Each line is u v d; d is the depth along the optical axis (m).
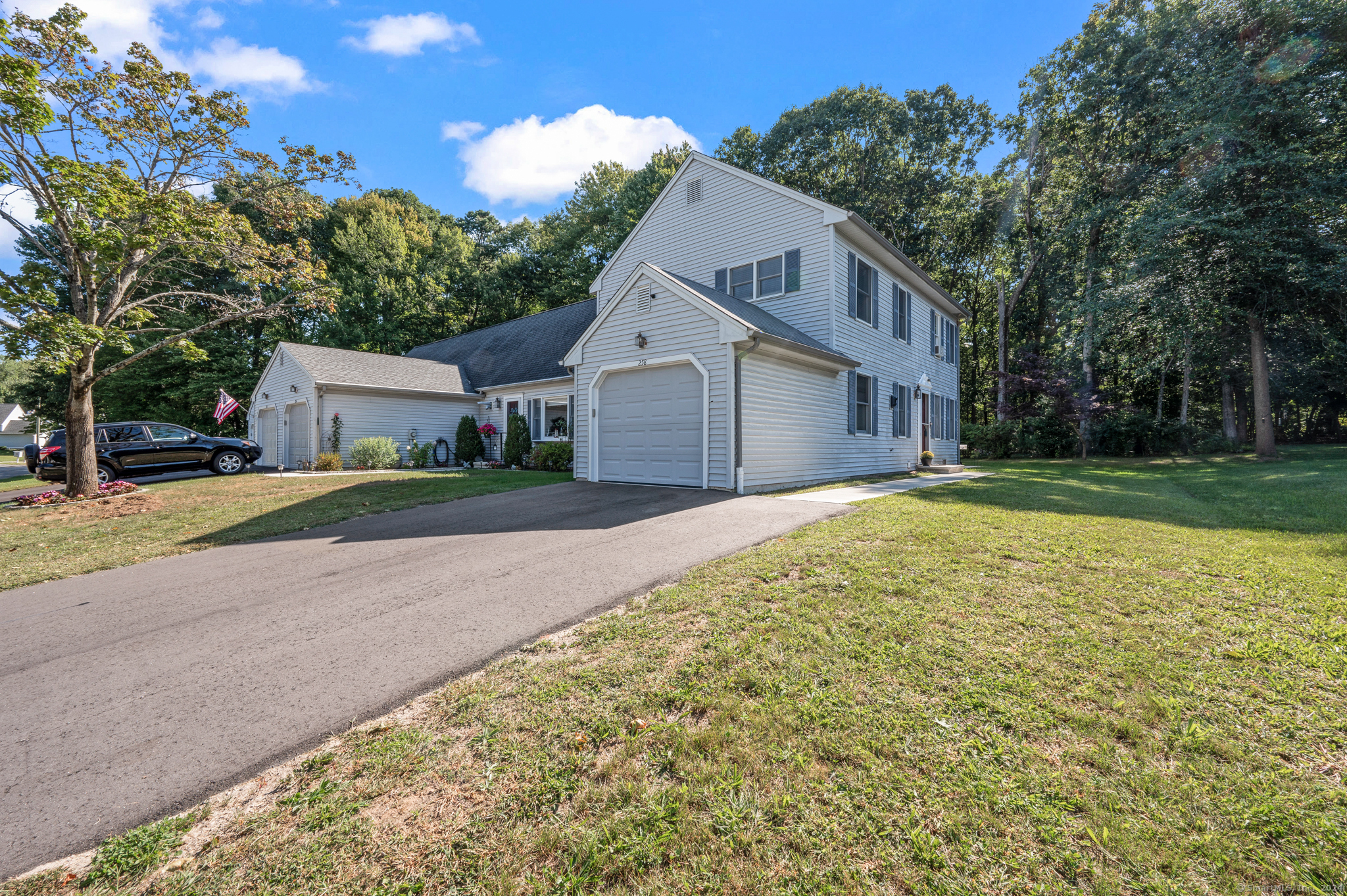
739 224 13.27
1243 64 15.56
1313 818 1.91
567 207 36.94
